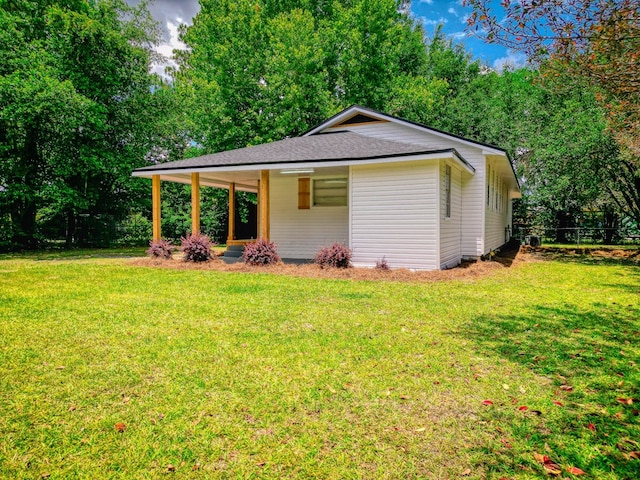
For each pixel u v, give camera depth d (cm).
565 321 514
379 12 2067
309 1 2252
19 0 1653
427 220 935
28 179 1703
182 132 2242
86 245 1994
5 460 222
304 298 641
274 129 1850
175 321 500
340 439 245
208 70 2028
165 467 219
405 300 628
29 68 1538
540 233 2248
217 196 2122
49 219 1877
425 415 274
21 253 1625
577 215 2166
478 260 1198
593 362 372
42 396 297
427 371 347
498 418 271
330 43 2033
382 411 279
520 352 396
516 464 222
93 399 294
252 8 2016
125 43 1778
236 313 541
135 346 405
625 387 320
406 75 2514
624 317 536
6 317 518
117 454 229
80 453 230
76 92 1584
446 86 2211
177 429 255
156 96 1944
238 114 1930
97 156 1730
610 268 1109
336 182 1269
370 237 995
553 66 439
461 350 400
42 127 1579
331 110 1800
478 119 2191
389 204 973
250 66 1912
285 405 285
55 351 390
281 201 1336
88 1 1841
